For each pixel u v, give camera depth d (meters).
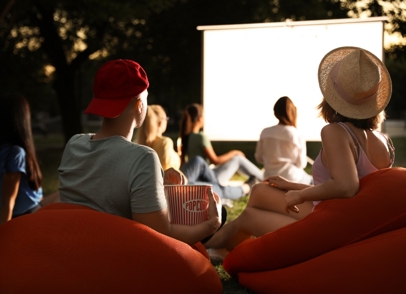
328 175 3.01
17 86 19.02
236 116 8.04
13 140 3.55
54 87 17.75
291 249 2.88
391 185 2.71
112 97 2.49
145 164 2.42
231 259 3.36
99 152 2.47
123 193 2.44
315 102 7.73
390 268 2.59
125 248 2.34
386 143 2.96
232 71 7.99
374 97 2.86
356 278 2.64
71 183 2.54
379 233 2.71
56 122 37.06
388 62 16.09
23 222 2.40
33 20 16.70
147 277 2.35
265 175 5.67
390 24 11.09
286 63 7.80
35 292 2.23
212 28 8.00
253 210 3.81
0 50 17.38
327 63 2.99
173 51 19.67
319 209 2.85
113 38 19.41
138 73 2.52
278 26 7.77
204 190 2.73
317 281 2.76
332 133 2.80
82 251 2.29
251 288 3.19
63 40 18.20
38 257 2.27
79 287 2.25
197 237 2.66
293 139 5.55
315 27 7.62
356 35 7.45
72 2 14.52
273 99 7.88
